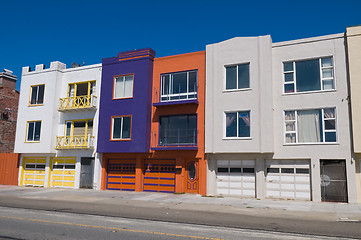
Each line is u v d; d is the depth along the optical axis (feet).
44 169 81.87
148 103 70.18
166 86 70.74
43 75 83.15
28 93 84.58
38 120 81.56
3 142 99.09
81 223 33.68
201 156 64.69
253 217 39.17
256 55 61.36
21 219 36.01
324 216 40.27
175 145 67.56
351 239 27.61
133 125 70.38
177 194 64.23
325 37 57.77
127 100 72.02
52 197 60.13
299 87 58.90
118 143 71.31
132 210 44.19
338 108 55.26
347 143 53.93
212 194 62.54
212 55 65.36
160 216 38.99
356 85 53.67
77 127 79.05
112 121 73.15
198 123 66.03
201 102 66.39
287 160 58.29
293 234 29.12
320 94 56.80
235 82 62.95
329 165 55.21
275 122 59.26
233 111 61.93
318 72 57.93
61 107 79.71
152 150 69.56
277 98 59.77
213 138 62.59
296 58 59.36
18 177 84.89
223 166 62.95
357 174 53.06
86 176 76.13
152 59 72.54
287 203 52.54
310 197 55.77
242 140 60.13
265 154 59.21
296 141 57.62
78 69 80.64
